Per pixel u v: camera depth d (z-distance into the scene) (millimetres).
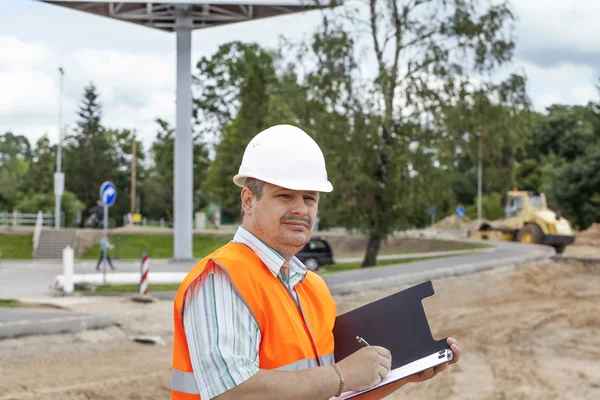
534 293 20484
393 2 27328
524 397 9289
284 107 28203
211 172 63594
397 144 27266
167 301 16859
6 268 31141
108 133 97375
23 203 59750
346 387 2318
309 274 2783
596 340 13539
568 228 39125
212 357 2184
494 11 26609
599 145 56906
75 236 42906
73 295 18375
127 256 40688
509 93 26703
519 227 40875
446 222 67062
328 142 26656
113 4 30812
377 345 2660
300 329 2459
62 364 9734
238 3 29625
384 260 34906
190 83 32031
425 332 2617
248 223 2574
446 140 26719
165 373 9523
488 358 11797
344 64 26734
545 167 72750
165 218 89562
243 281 2336
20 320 11438
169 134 71000
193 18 32406
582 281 23344
